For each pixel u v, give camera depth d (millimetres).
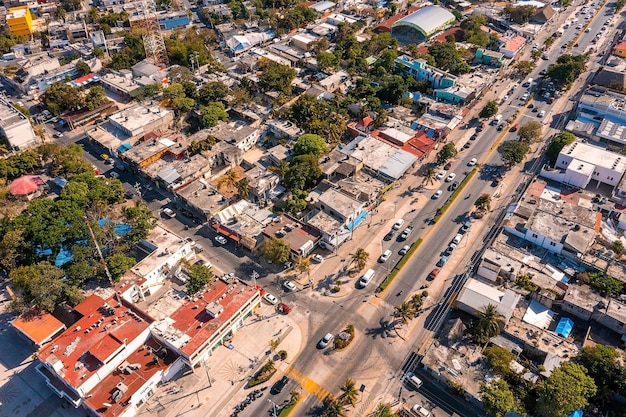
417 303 161125
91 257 171250
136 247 186375
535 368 142625
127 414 132875
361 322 160625
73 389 133125
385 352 151500
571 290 162625
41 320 155125
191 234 196000
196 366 148250
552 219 185250
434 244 188625
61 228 174125
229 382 144125
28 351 154375
